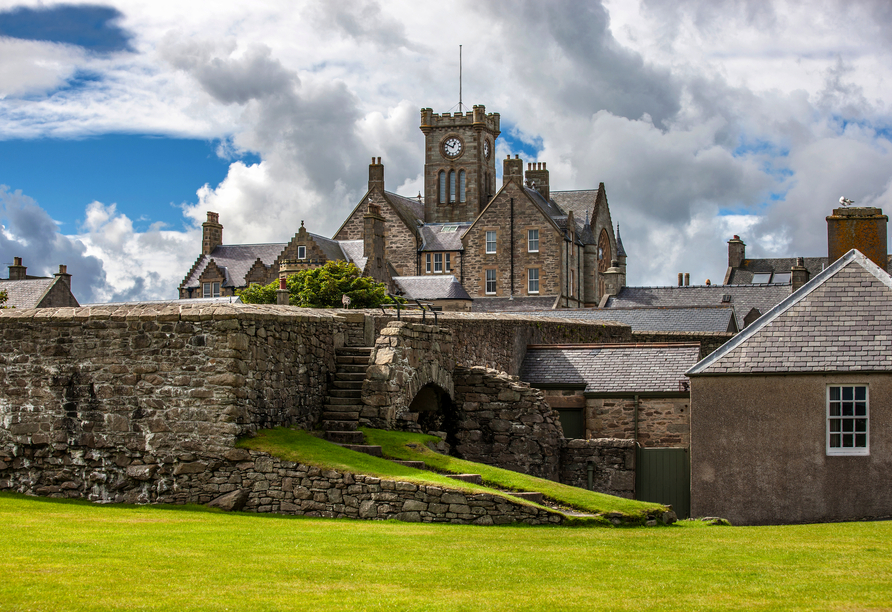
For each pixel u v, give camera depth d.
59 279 63.72
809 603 10.81
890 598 11.07
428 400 25.50
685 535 16.38
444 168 115.81
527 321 32.28
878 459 21.61
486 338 29.66
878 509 21.53
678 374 29.38
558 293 97.12
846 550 14.47
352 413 22.11
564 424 29.72
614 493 25.27
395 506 17.31
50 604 10.12
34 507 17.88
